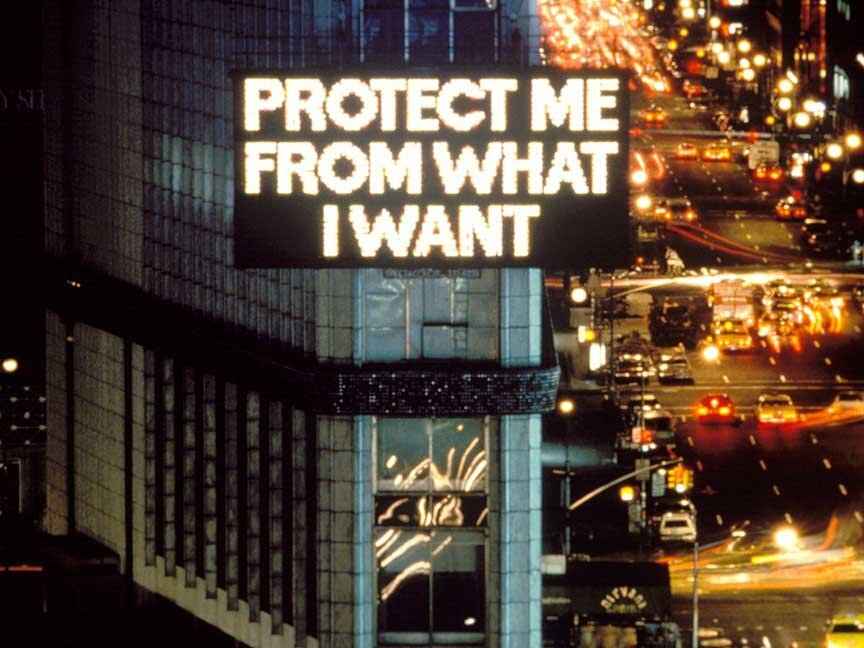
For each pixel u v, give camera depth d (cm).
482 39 7356
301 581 7819
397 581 7538
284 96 7106
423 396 7412
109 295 9350
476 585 7531
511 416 7425
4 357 12206
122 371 9244
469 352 7469
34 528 10819
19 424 12231
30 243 12119
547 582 10894
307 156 7119
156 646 8981
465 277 7438
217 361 8331
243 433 8269
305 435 7744
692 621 12006
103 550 9406
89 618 9212
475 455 7481
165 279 8850
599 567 11069
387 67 7100
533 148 7088
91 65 9606
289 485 7956
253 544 8212
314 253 7150
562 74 7062
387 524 7525
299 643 7856
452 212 7119
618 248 7112
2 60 12050
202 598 8619
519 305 7419
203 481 8550
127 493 9188
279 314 7906
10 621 9331
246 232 7150
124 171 9244
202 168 8494
